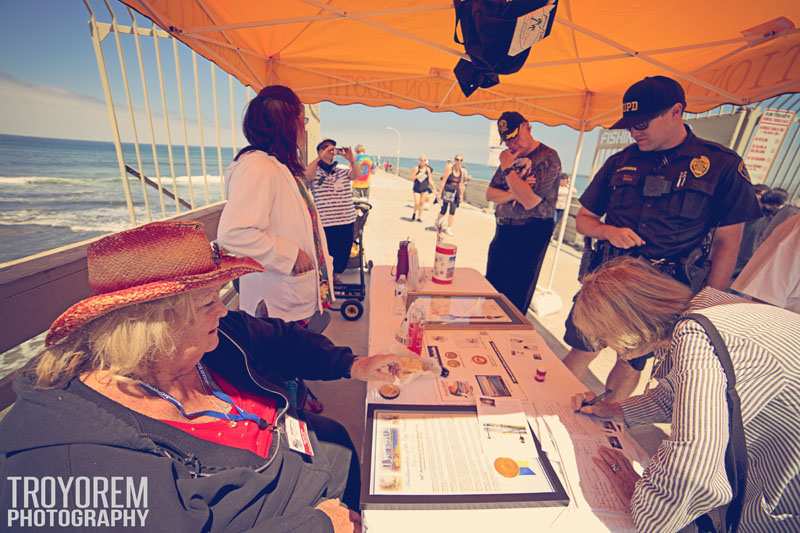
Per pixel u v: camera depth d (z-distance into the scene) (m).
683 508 0.78
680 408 0.82
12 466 0.69
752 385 0.81
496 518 0.87
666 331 0.97
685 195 1.88
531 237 3.10
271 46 3.20
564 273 6.05
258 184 1.71
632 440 1.13
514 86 3.90
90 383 0.84
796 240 1.63
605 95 3.83
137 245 0.81
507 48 1.57
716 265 1.93
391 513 0.87
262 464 1.02
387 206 12.22
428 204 13.16
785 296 1.66
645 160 2.03
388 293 2.25
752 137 4.62
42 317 1.66
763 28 2.07
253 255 1.72
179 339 0.89
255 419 1.10
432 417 1.19
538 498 0.92
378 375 1.38
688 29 2.23
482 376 1.43
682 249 1.95
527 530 0.85
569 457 1.06
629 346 1.02
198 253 0.89
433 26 2.54
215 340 1.00
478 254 6.74
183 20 2.09
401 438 1.09
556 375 1.45
